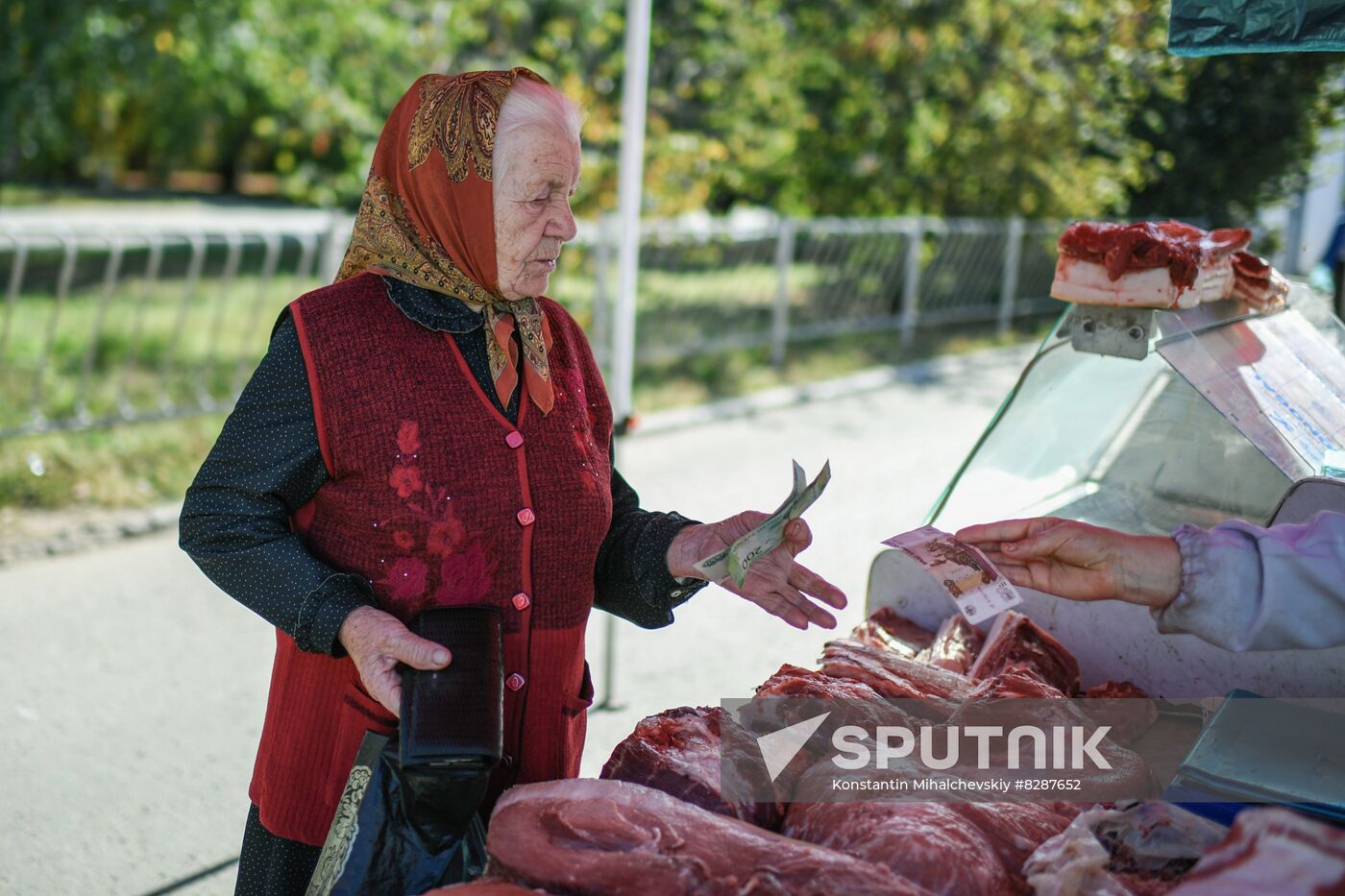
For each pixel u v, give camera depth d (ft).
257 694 13.66
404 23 38.29
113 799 11.43
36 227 21.21
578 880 4.45
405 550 5.50
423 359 5.53
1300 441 6.91
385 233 5.61
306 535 5.71
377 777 4.86
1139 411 7.82
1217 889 4.28
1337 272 12.71
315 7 36.81
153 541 18.63
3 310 32.37
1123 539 4.96
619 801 4.85
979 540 5.14
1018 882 4.68
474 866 5.00
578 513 5.79
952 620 7.43
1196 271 6.78
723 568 5.52
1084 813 4.97
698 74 41.81
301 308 5.51
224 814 11.25
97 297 36.45
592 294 30.73
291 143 41.34
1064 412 7.92
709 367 31.30
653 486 21.62
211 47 36.73
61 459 21.36
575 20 37.60
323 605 5.21
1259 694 6.67
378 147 5.69
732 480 22.00
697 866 4.46
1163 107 11.86
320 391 5.41
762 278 34.96
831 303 35.35
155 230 22.52
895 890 4.29
